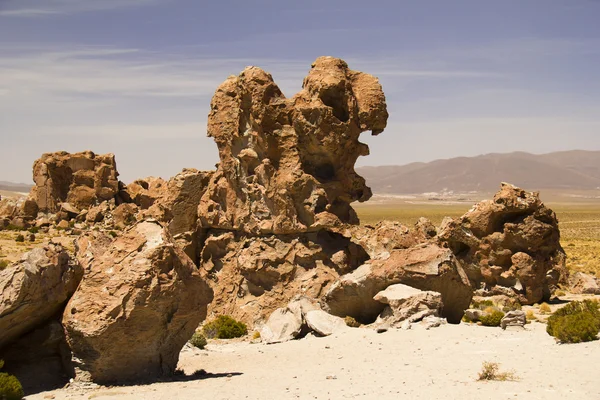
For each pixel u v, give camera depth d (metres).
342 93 43.50
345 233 44.69
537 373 22.97
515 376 22.73
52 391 22.92
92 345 23.27
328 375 24.69
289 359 29.28
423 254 36.62
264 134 43.06
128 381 24.27
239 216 44.97
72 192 118.88
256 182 44.22
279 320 36.09
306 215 43.56
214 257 46.62
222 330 39.59
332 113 42.78
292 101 43.38
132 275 23.72
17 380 21.56
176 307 24.59
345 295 37.25
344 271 43.28
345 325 34.84
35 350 24.30
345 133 43.16
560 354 25.59
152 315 23.95
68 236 101.31
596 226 175.12
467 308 38.28
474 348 28.09
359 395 21.44
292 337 35.00
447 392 21.16
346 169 45.00
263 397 21.67
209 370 27.45
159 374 25.02
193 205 48.22
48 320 24.58
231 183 45.44
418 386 22.20
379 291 36.75
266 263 43.53
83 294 23.77
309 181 43.31
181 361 29.88
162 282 24.05
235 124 44.62
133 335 23.84
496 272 48.19
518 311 32.81
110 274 23.91
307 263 43.66
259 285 43.88
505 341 29.19
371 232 44.16
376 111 43.97
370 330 33.59
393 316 34.34
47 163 118.44
